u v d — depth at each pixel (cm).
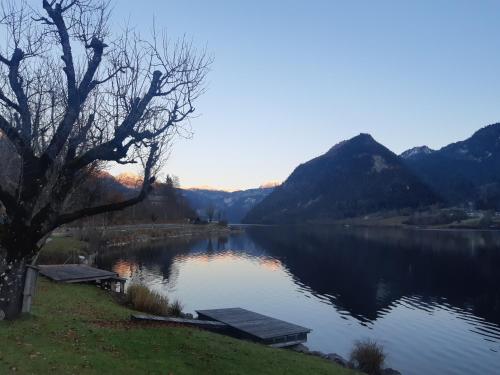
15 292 1577
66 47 1448
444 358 3005
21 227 1464
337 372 2002
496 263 7619
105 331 1742
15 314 1600
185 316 3064
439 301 4719
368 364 2383
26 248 1502
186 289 5022
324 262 7756
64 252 5294
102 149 1468
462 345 3278
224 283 5503
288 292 5069
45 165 1463
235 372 1570
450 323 3866
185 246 10156
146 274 5788
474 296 4984
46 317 1767
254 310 4181
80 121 1545
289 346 2539
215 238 13438
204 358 1639
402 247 10638
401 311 4281
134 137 1498
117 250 8112
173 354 1611
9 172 1761
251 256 8569
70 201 2139
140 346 1631
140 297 2872
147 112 1534
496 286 5569
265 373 1645
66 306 2403
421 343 3316
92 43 1445
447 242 12112
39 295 2612
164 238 11569
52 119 1521
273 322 2800
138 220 13612
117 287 3872
